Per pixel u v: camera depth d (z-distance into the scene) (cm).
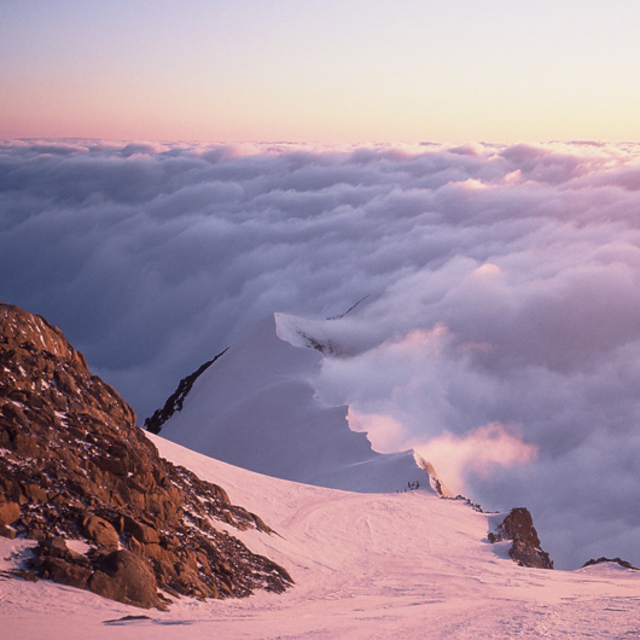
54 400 3052
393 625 2134
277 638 1812
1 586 1947
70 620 1816
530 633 1795
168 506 3069
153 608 2234
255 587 3003
